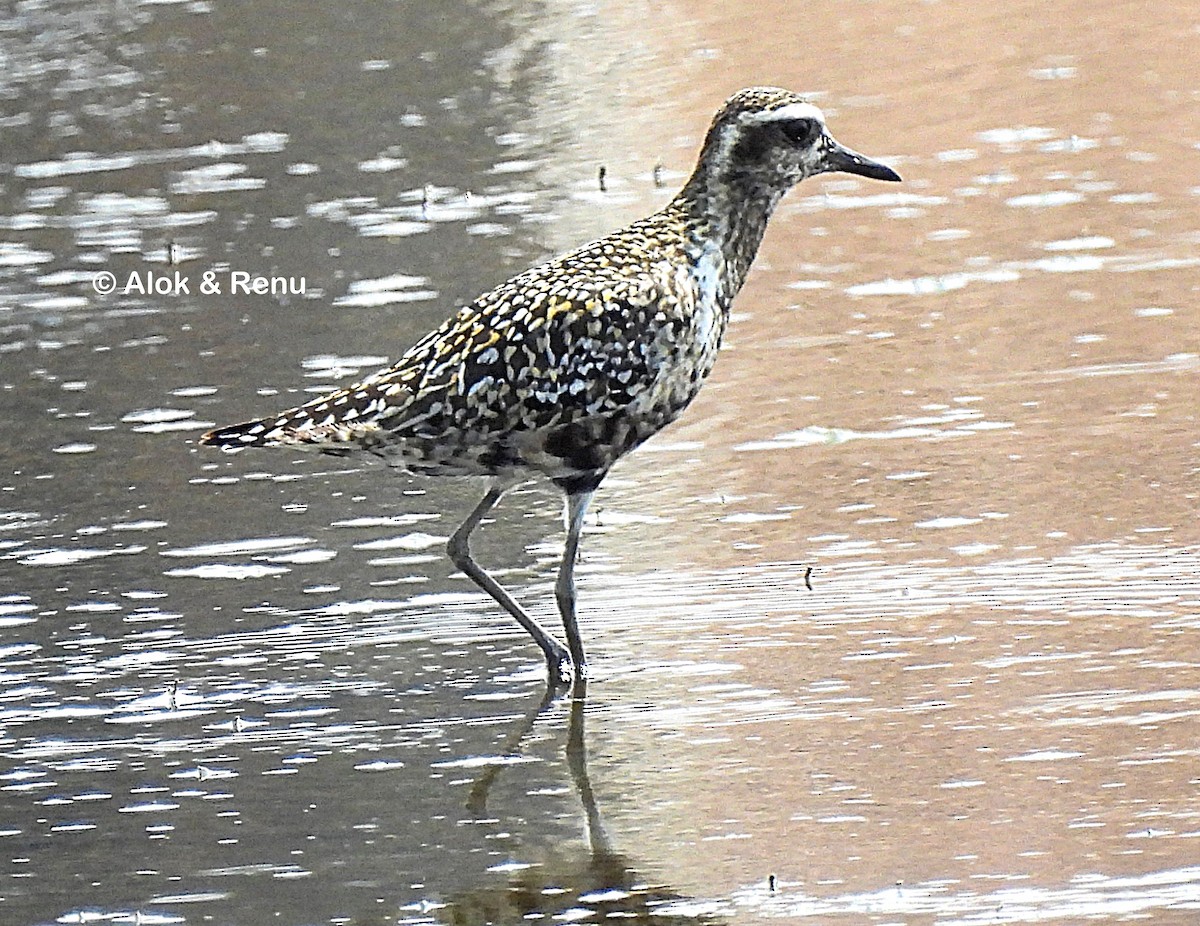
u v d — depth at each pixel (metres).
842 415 13.86
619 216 17.75
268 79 22.53
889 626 10.98
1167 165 18.48
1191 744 9.49
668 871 8.67
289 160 19.84
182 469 13.48
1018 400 13.91
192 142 20.50
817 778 9.40
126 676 10.80
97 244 17.84
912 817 8.98
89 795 9.55
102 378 15.03
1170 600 11.03
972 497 12.48
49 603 11.66
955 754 9.53
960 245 16.92
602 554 12.07
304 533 12.52
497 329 10.78
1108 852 8.57
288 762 9.84
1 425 14.27
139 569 12.08
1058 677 10.27
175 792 9.57
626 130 20.27
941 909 8.20
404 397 10.77
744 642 10.92
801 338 15.24
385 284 16.53
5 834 9.20
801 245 17.19
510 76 22.30
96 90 22.34
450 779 9.61
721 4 24.92
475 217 17.97
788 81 21.72
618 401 10.89
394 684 10.66
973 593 11.27
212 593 11.76
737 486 12.88
